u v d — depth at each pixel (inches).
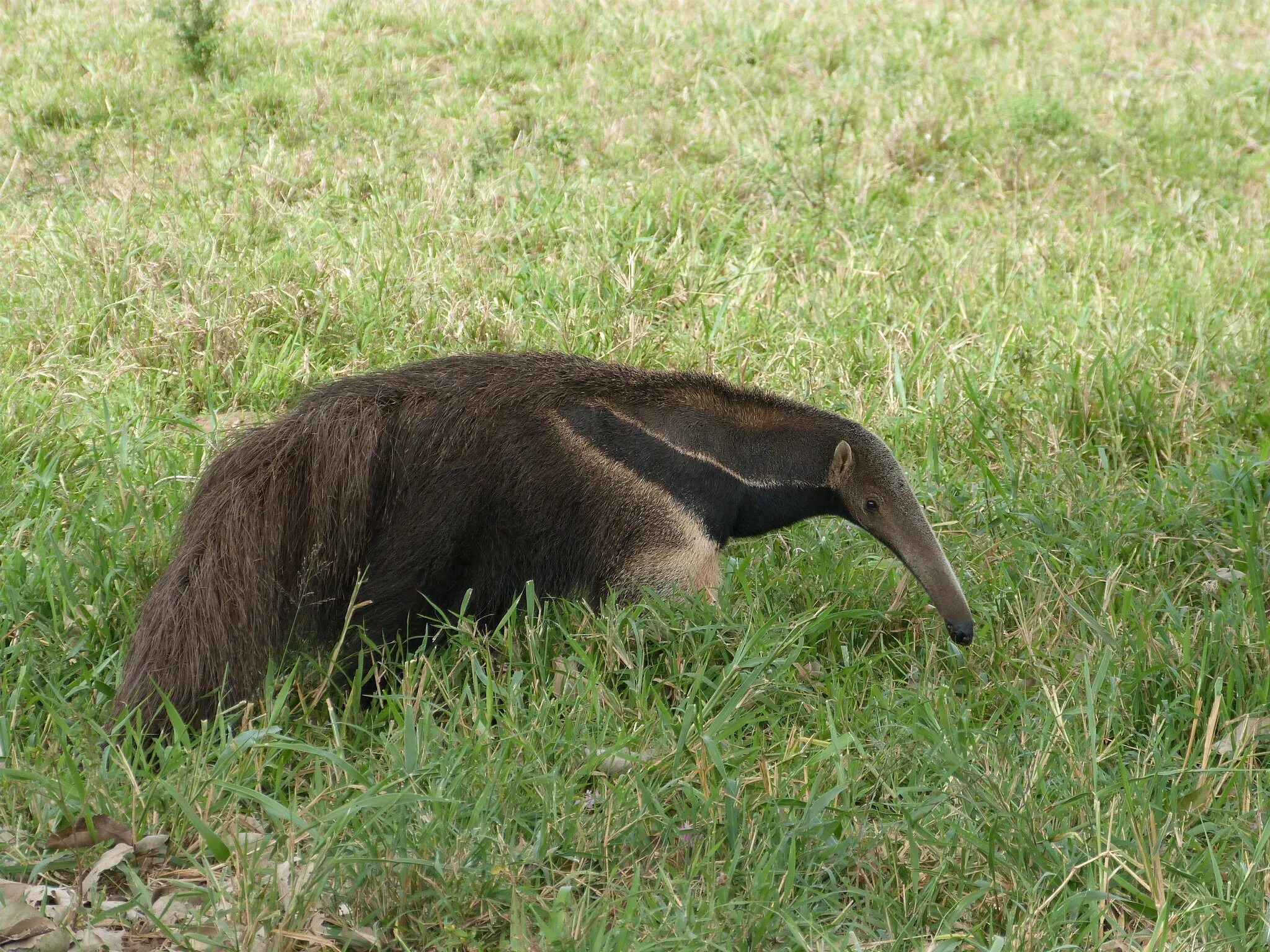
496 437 300.2
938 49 933.2
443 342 484.7
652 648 318.0
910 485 336.8
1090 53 960.9
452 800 233.5
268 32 851.4
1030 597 354.0
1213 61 946.7
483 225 578.9
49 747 262.1
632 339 484.1
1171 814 257.1
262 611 275.6
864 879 246.1
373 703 300.0
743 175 666.8
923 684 304.2
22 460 386.9
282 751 265.0
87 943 208.8
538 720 274.5
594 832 245.0
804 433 331.6
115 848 229.5
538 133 721.6
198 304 489.1
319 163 654.5
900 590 350.0
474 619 309.4
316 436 287.6
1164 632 324.5
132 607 315.6
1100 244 635.5
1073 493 409.1
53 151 671.1
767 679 297.7
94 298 495.2
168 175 625.3
